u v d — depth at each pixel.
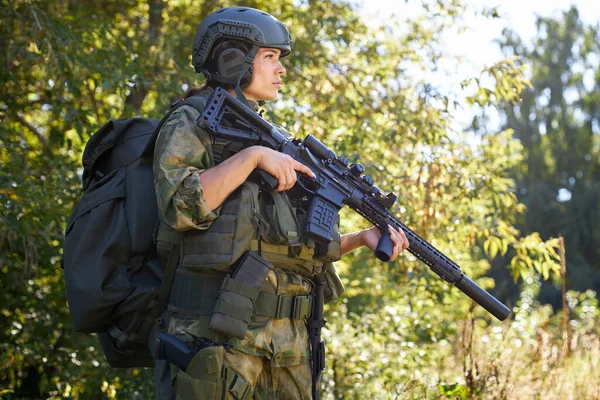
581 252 25.56
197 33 3.01
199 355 2.61
